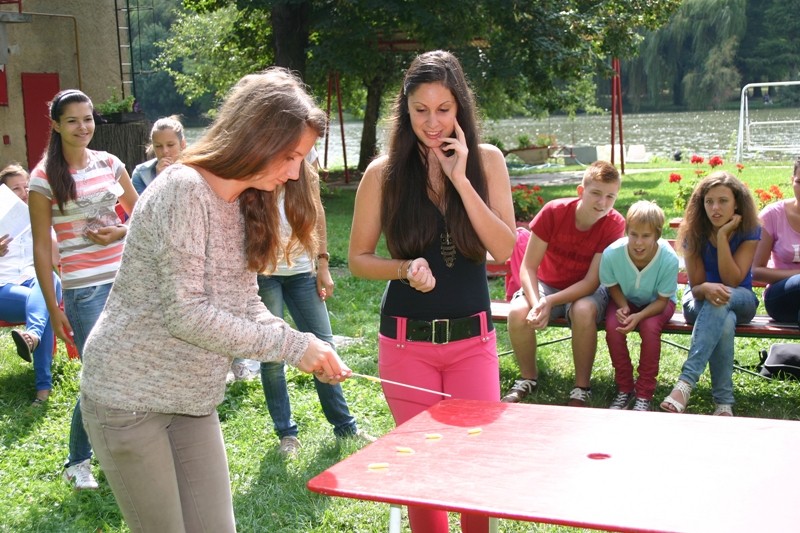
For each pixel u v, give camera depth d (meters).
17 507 3.84
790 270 5.11
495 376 3.00
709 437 2.21
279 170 2.20
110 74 15.95
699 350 4.70
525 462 2.08
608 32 18.12
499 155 2.99
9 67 14.39
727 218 4.79
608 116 61.38
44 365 5.34
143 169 4.79
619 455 2.11
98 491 4.03
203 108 48.75
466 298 2.92
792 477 1.92
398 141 2.90
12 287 5.55
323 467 4.12
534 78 17.91
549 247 5.14
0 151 14.33
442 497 1.88
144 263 2.16
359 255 2.99
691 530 1.67
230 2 20.58
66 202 4.00
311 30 17.03
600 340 6.43
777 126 41.31
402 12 15.29
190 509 2.36
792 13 61.78
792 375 5.29
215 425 2.42
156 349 2.19
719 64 61.47
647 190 16.50
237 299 2.30
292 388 5.35
